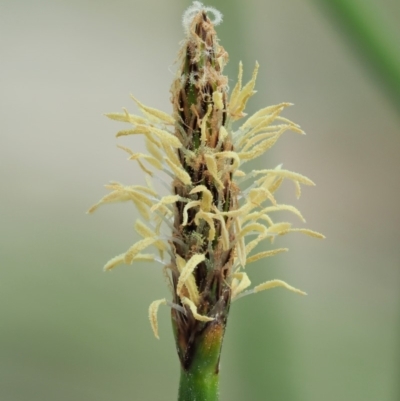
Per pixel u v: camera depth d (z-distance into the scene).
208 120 0.12
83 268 0.20
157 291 0.20
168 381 0.19
